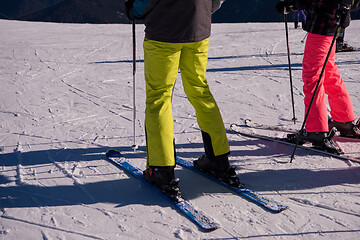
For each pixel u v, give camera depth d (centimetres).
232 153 277
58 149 287
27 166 256
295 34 1002
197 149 287
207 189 222
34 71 603
